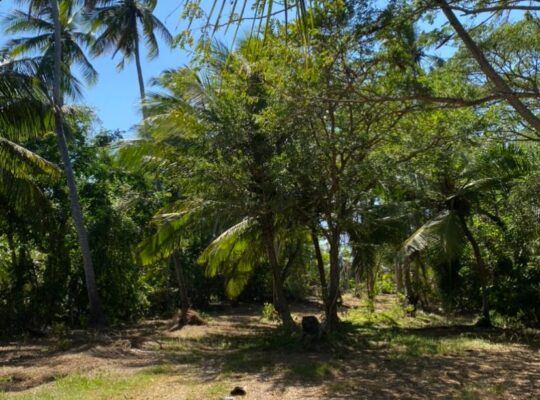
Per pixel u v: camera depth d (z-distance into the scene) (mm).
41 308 17203
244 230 14938
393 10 7098
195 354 12328
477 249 16578
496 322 17375
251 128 11766
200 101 13688
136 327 18516
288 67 6863
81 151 20125
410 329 16219
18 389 8859
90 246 18484
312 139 10875
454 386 8297
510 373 9281
